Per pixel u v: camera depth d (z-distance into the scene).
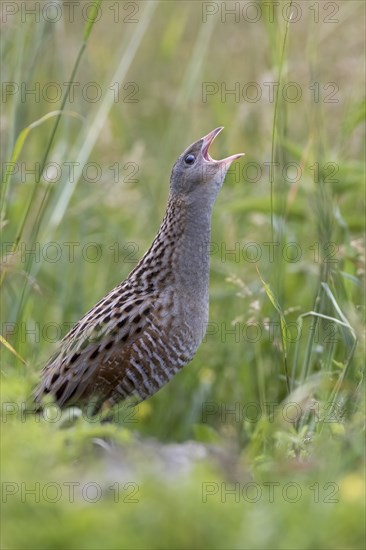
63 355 13.30
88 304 18.72
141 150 19.97
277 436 11.63
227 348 17.80
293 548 8.44
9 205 17.83
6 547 8.41
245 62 21.73
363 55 18.80
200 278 13.81
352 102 18.20
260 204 17.28
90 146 17.38
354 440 10.92
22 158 20.12
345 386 12.86
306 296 17.55
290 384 14.28
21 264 17.16
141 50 22.64
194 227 13.85
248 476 10.64
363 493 9.30
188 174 13.91
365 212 17.91
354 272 16.27
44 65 21.08
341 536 8.71
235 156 14.23
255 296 17.36
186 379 17.80
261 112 20.19
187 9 23.08
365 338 13.15
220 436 14.77
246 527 8.52
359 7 20.17
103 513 8.66
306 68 19.64
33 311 18.19
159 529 8.51
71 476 9.58
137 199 19.81
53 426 10.69
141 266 13.84
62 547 8.40
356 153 19.03
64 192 17.14
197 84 21.36
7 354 15.30
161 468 10.02
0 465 9.23
